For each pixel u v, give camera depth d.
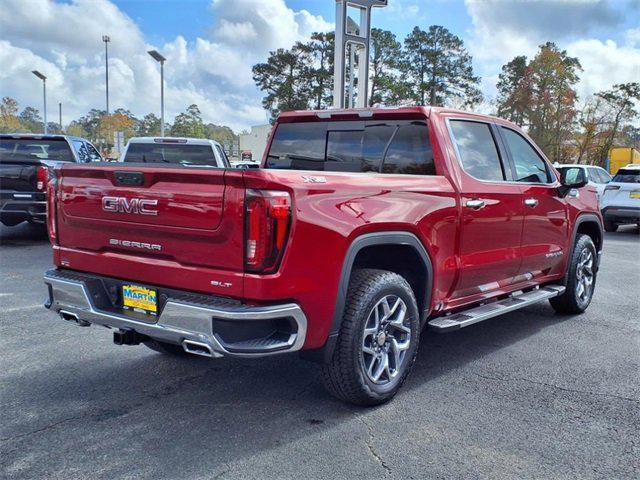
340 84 11.00
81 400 3.80
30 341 5.00
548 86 58.62
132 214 3.44
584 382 4.30
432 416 3.65
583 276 6.36
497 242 4.77
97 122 79.38
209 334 3.04
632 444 3.33
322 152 5.09
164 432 3.37
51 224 3.97
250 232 3.02
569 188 5.69
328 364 3.55
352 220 3.42
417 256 3.95
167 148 9.90
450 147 4.43
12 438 3.27
